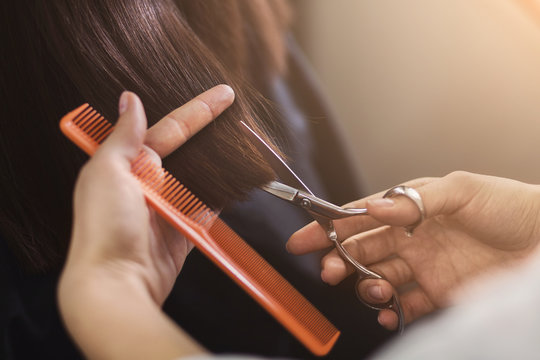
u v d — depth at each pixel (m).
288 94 0.78
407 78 0.99
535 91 0.96
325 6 0.97
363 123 1.00
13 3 0.50
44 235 0.55
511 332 0.22
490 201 0.56
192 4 0.67
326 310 0.65
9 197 0.54
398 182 0.99
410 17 0.98
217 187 0.52
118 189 0.38
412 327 0.63
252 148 0.54
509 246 0.59
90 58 0.51
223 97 0.50
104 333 0.34
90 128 0.45
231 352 0.61
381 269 0.63
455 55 0.98
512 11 0.94
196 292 0.59
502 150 0.97
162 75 0.53
